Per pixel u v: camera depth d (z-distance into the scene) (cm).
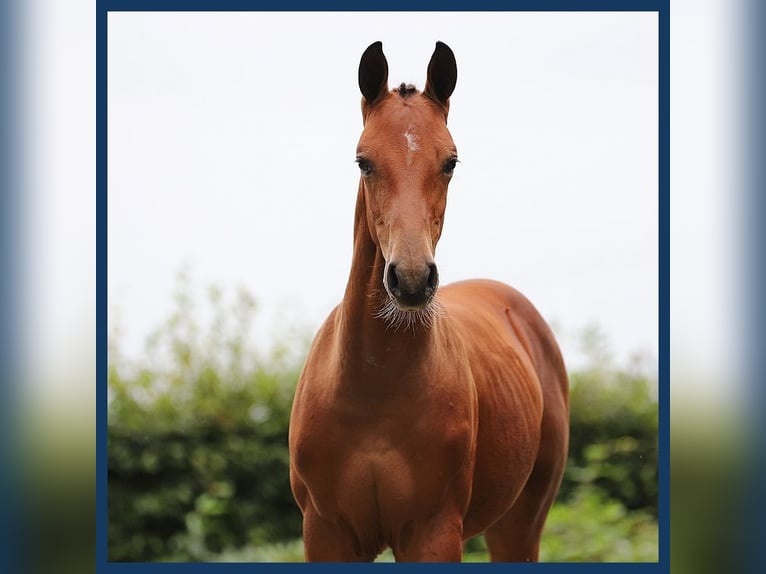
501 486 902
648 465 1677
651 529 1596
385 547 841
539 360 1090
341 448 791
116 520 1482
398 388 776
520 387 958
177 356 1574
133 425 1491
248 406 1551
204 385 1548
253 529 1531
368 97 780
